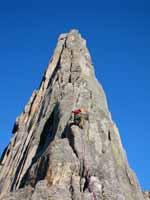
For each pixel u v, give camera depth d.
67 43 93.12
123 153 70.25
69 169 58.66
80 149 61.69
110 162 62.44
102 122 70.19
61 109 71.50
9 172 72.81
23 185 64.50
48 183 56.97
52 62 92.25
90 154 61.72
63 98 74.69
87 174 58.50
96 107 73.31
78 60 86.50
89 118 67.94
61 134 66.75
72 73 82.94
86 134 64.94
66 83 80.81
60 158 59.59
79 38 95.88
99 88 83.56
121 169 65.06
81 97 74.06
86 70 85.88
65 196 54.97
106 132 68.69
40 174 60.06
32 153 70.94
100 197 55.41
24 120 84.56
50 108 77.25
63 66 85.69
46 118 75.88
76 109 70.56
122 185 61.19
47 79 89.12
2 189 69.06
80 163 60.00
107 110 77.75
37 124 77.69
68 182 57.31
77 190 55.91
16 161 74.50
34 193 55.66
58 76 83.56
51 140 67.62
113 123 75.44
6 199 57.44
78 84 78.56
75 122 66.00
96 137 65.38
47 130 73.75
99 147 64.31
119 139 72.19
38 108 82.81
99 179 58.22
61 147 61.53
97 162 61.03
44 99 82.38
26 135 79.31
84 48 93.50
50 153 60.75
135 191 64.25
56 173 57.84
